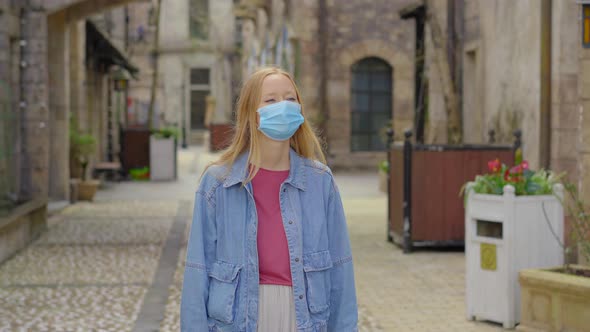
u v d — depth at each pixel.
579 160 6.61
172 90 43.97
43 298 7.05
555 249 5.88
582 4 6.49
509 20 9.96
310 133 2.97
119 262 8.95
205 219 2.84
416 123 15.41
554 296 5.23
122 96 30.39
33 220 10.64
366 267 8.53
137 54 43.62
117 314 6.46
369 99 25.14
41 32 13.34
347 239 2.95
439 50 11.73
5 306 6.72
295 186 2.83
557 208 5.88
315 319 2.79
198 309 2.75
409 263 8.77
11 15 12.63
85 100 18.33
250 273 2.75
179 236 11.12
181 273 8.31
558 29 8.39
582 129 6.58
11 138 12.48
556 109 8.43
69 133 16.56
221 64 44.31
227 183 2.80
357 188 18.94
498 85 10.48
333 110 24.53
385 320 6.14
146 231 11.59
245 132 2.88
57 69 14.91
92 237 10.89
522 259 5.78
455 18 12.38
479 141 11.49
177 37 43.84
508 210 5.71
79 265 8.74
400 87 24.89
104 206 14.99
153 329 5.97
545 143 8.80
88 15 15.22
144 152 22.69
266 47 28.89
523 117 9.39
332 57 24.53
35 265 8.71
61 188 15.13
